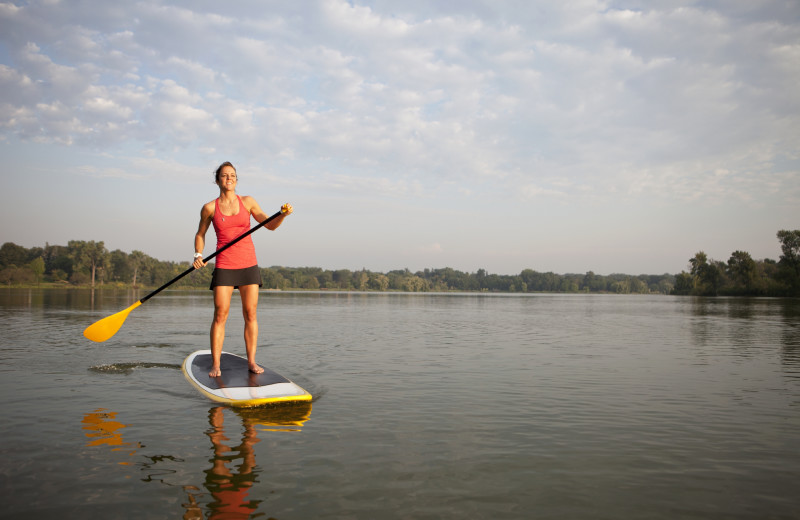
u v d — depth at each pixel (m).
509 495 2.66
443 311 24.16
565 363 7.37
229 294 5.35
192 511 2.42
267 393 4.71
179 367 6.43
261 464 3.05
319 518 2.36
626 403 4.80
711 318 19.83
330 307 26.55
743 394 5.26
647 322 17.25
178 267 113.31
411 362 7.30
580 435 3.76
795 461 3.23
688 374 6.48
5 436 3.53
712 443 3.59
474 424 4.02
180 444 3.41
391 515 2.40
